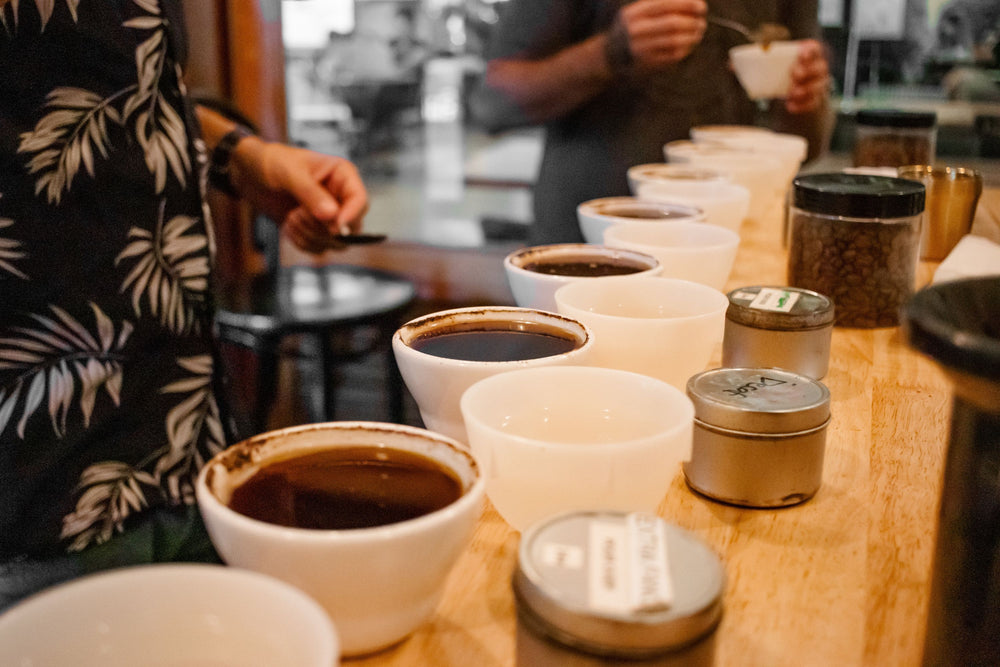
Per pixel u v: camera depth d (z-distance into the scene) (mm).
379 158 3779
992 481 418
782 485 653
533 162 3621
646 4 1948
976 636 434
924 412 833
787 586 559
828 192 1051
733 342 893
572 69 2053
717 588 399
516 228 2932
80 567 811
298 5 3102
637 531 441
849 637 509
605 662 383
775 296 919
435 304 2793
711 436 661
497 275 2703
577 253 962
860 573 576
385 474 509
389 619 458
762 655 491
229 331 2160
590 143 2211
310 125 3488
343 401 2721
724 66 2293
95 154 833
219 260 2939
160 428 922
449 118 3910
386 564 427
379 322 2166
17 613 333
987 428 415
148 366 907
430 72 3732
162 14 853
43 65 789
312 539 417
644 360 735
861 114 1754
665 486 558
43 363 844
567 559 420
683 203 1195
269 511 473
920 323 373
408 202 3340
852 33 2627
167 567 362
